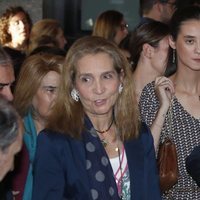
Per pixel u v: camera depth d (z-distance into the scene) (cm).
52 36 760
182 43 399
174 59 426
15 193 396
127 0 1060
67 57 346
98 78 339
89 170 341
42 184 340
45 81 425
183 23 397
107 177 343
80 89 342
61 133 343
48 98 424
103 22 712
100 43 343
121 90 357
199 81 412
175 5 628
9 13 810
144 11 650
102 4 1055
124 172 351
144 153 359
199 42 395
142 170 353
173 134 406
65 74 347
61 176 340
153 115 412
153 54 486
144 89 420
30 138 415
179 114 407
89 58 338
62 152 341
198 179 386
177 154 403
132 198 349
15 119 253
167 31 487
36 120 429
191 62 398
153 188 359
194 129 406
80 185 338
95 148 345
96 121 354
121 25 711
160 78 409
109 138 356
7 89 370
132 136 358
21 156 398
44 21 768
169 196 405
